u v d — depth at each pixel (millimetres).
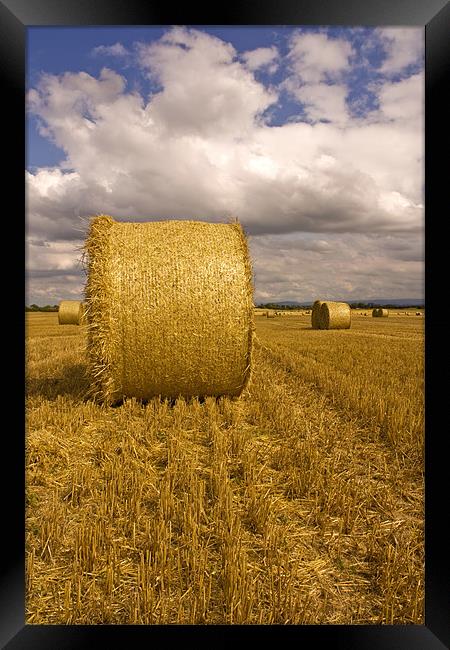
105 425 6070
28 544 3207
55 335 21266
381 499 3949
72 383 8344
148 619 2443
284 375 10016
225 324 6734
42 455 4758
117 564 2898
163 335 6590
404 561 3057
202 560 2859
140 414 6555
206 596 2605
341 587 2871
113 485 3955
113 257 6566
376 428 5848
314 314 26359
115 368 6625
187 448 5145
